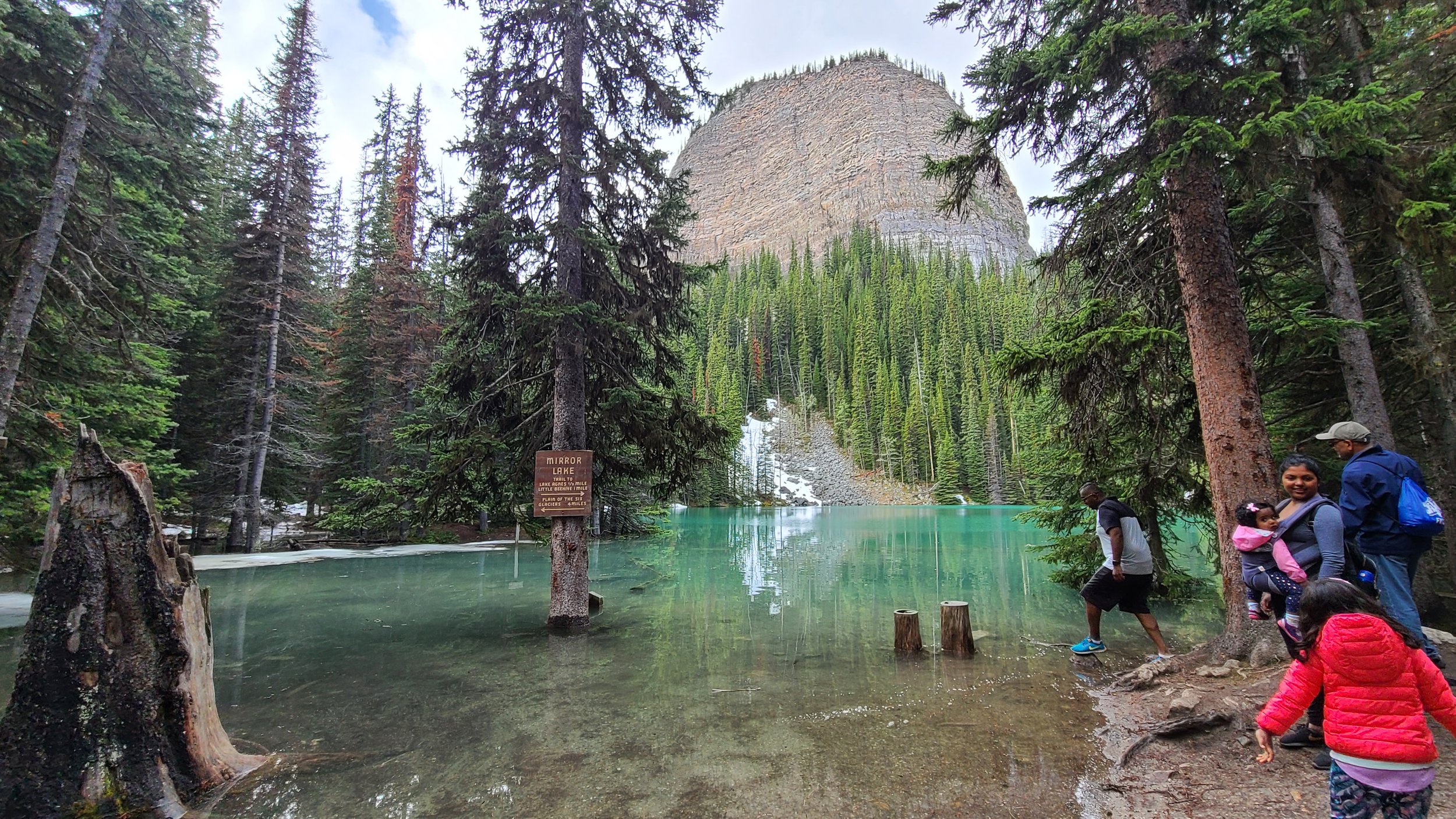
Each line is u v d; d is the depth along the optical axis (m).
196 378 19.62
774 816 3.02
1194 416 7.14
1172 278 6.71
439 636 7.57
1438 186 5.24
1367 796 2.07
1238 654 4.93
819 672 5.78
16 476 9.99
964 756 3.73
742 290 120.50
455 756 3.86
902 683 5.38
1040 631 7.55
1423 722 2.04
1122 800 3.11
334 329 25.62
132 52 9.58
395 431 8.52
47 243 8.13
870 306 100.69
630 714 4.63
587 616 8.06
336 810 3.15
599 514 22.27
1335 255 6.57
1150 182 5.08
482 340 8.57
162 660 3.44
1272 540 3.98
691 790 3.33
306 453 20.69
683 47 8.75
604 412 8.59
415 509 8.33
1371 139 4.70
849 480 75.69
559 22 8.35
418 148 24.70
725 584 12.08
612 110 9.14
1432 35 6.25
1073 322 6.37
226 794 3.35
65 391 10.62
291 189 19.52
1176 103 5.54
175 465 14.07
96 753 3.17
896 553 18.27
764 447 82.25
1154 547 9.70
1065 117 6.38
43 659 3.24
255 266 19.61
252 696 5.17
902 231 185.75
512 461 8.92
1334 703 2.19
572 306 7.79
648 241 8.87
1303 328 6.04
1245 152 5.14
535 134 8.31
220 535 22.19
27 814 2.99
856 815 3.02
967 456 71.12
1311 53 6.59
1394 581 3.87
